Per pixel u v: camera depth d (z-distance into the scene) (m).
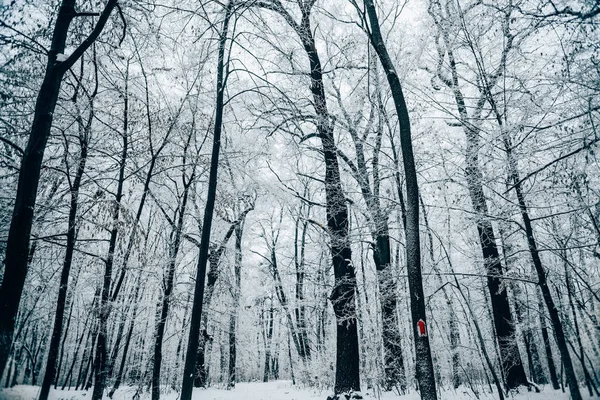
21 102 8.26
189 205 16.08
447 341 13.14
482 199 9.18
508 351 10.77
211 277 16.09
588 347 7.04
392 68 7.10
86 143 9.61
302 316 20.00
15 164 8.45
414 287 5.94
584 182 6.67
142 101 11.25
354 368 10.35
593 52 6.34
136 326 14.95
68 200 10.46
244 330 21.47
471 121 9.06
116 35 9.64
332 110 14.37
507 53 8.09
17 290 5.28
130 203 13.34
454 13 9.26
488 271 10.20
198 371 16.97
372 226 12.24
